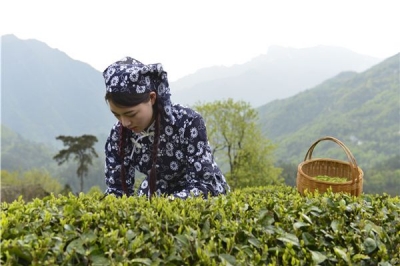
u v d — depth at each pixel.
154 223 1.96
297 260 1.80
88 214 1.95
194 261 1.77
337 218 2.27
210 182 2.62
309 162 4.05
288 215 2.19
